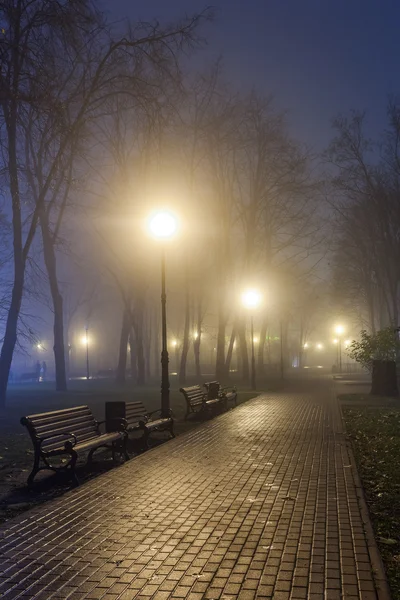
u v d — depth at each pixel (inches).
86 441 457.4
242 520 310.2
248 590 217.0
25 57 737.6
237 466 467.8
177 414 909.8
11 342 1161.4
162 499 359.6
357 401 1144.2
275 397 1258.0
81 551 263.1
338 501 348.8
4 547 269.7
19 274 1175.0
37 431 415.5
